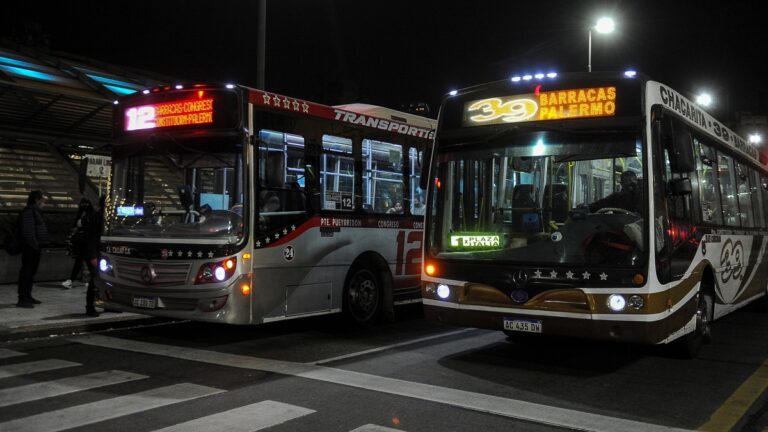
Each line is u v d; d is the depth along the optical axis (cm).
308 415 543
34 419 530
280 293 837
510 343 876
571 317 642
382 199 1035
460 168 743
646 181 640
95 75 1775
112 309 875
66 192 1491
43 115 1461
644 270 621
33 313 1011
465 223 728
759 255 1130
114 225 881
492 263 691
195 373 691
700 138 834
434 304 730
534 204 694
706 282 831
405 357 780
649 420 543
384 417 539
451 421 531
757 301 1238
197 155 824
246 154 798
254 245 798
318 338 906
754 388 652
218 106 814
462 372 704
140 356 779
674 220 688
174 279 806
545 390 636
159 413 546
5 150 1441
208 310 786
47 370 703
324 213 915
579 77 689
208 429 505
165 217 833
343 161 958
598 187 666
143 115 872
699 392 635
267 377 673
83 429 505
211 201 812
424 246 750
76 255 1258
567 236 665
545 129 697
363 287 994
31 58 1794
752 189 1112
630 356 801
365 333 952
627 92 667
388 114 1115
